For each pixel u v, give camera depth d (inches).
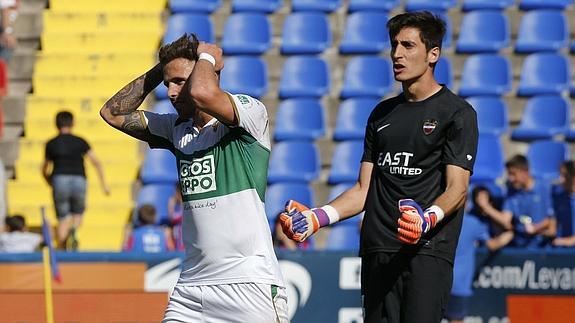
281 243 1401.3
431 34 693.3
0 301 1174.3
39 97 1860.2
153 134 701.3
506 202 1409.9
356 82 1946.4
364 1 2085.4
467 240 1240.2
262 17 2026.3
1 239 1446.9
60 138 1553.9
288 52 1987.0
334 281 1227.9
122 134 1819.6
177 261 1201.4
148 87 708.0
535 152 1822.1
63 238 1547.7
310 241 1514.5
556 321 1245.1
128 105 701.9
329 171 1815.9
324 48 1993.1
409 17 695.7
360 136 1835.6
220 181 660.1
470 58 1967.3
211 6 2079.2
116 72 1929.1
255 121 655.1
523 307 1247.5
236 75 1923.0
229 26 2017.7
